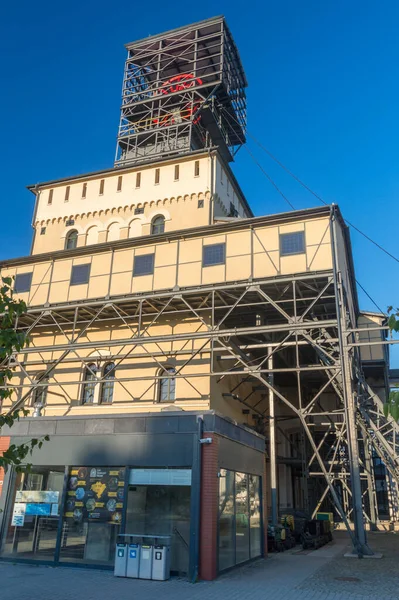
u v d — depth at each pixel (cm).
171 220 3044
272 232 2509
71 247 3250
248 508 1691
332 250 2347
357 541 1867
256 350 2928
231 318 2800
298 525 2366
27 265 2981
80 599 1053
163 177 3170
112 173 3294
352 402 2022
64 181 3391
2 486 1557
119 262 2759
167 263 2648
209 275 2542
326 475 2070
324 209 2422
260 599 1107
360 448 3512
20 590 1124
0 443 1598
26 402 2797
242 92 4097
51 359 2859
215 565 1330
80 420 1545
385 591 1213
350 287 3012
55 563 1435
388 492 3856
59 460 1524
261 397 3169
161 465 1416
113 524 1421
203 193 3033
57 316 2831
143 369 2647
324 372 3056
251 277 2411
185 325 2669
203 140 3744
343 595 1166
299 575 1427
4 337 721
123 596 1091
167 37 3919
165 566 1289
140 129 3794
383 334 3591
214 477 1382
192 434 1411
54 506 1498
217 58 3778
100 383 2723
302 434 3095
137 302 2609
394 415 457
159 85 3875
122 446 1473
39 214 3388
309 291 2433
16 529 1516
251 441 1780
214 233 2619
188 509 1373
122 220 3164
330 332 2653
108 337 2798
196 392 2492
